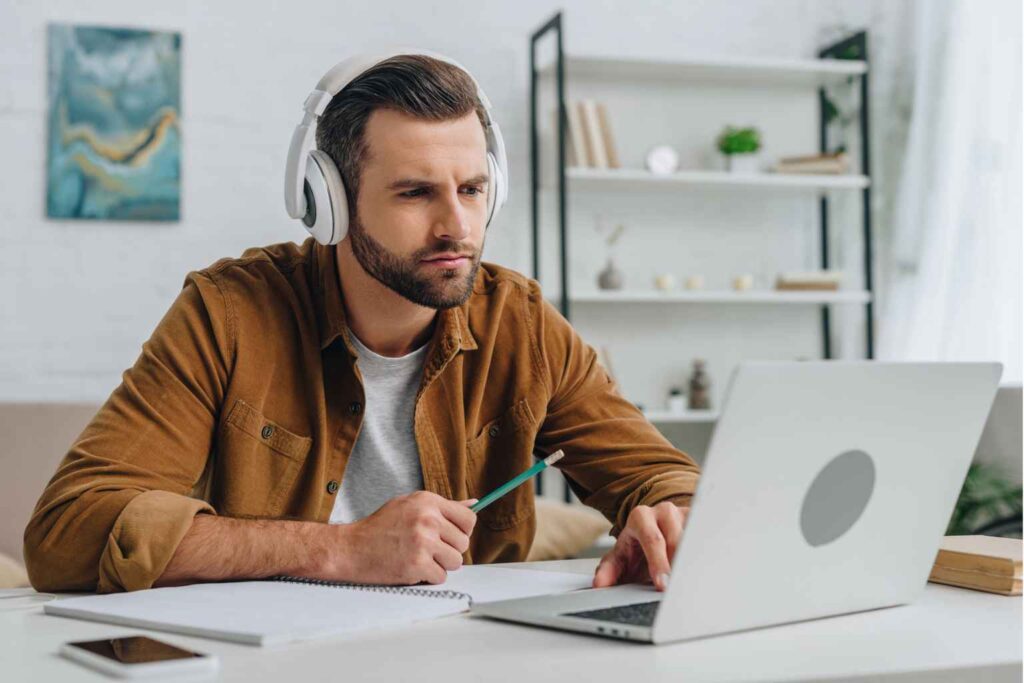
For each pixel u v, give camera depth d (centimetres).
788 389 83
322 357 149
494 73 427
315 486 146
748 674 74
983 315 412
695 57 420
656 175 417
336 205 137
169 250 394
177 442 133
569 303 439
